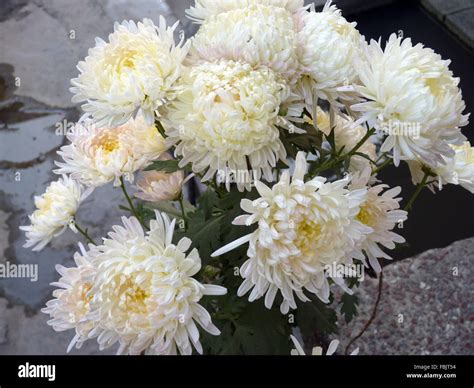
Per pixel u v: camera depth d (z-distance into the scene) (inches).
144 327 14.9
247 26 14.9
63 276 17.5
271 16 15.4
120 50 15.3
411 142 15.3
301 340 30.2
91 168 18.0
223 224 17.8
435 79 15.4
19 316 37.9
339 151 18.8
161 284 14.7
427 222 40.5
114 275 14.9
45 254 41.1
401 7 60.4
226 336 18.6
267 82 14.6
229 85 14.6
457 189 42.3
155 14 57.4
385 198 16.3
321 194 14.4
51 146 48.2
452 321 31.3
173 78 15.1
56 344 36.1
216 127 14.5
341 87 15.9
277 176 19.7
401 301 32.3
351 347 30.3
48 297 38.8
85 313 16.4
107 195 43.4
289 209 13.9
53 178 46.0
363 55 16.2
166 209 23.0
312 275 15.2
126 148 17.8
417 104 14.6
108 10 58.9
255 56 14.8
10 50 55.8
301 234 14.5
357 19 60.0
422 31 58.1
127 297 14.9
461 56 55.2
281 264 14.6
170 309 14.5
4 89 52.3
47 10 59.3
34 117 50.2
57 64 54.6
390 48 15.5
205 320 15.2
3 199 44.6
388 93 15.1
